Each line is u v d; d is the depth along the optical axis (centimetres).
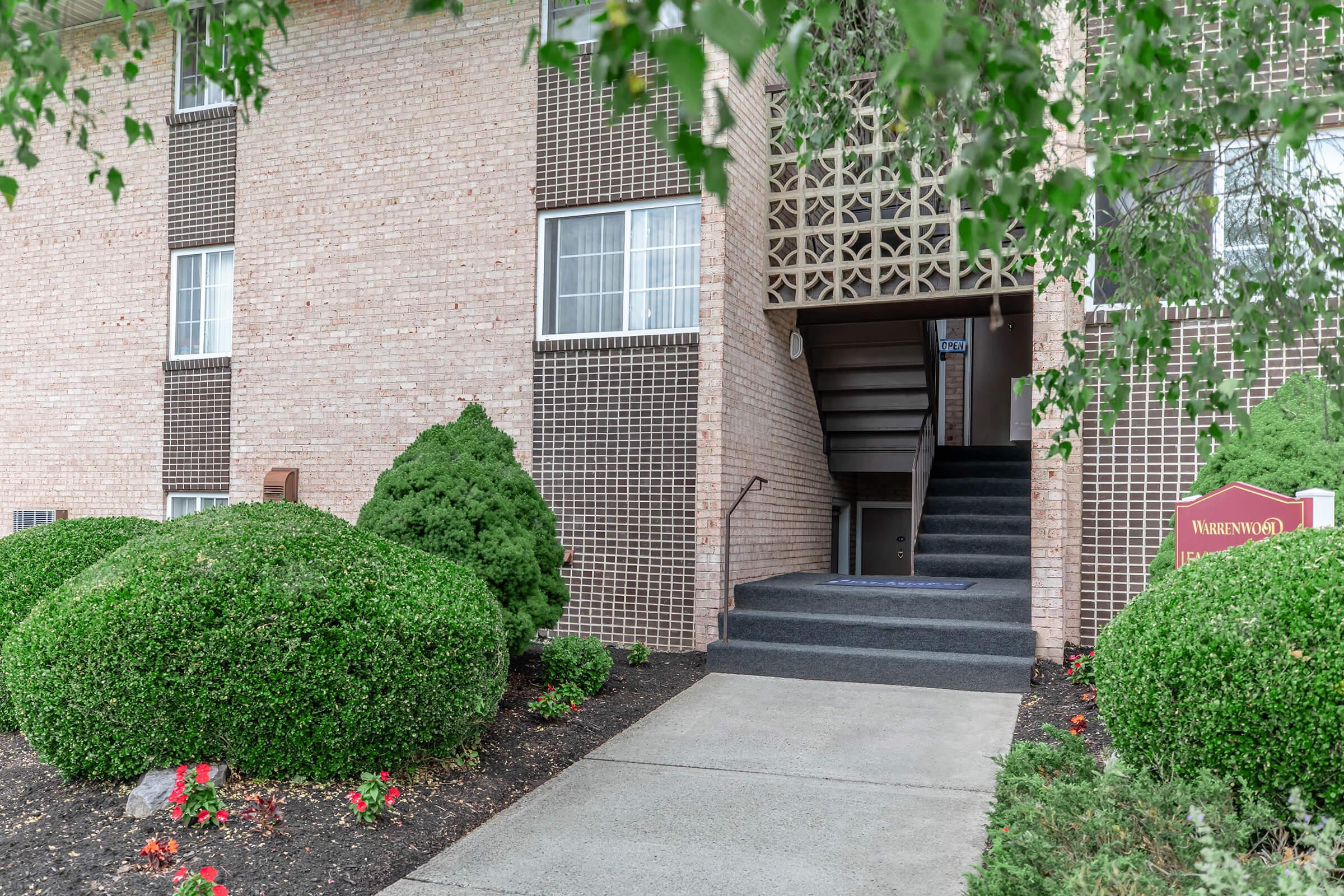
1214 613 420
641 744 643
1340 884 328
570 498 962
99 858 430
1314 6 331
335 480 1059
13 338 1245
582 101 983
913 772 584
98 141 1203
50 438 1220
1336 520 631
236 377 1113
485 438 769
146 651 487
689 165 185
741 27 153
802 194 1012
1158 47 314
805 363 1165
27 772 550
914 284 955
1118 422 845
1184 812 373
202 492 1130
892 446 1246
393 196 1052
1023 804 393
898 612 874
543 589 755
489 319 1007
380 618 505
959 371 1493
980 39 212
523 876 438
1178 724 417
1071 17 791
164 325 1163
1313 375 766
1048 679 784
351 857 439
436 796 521
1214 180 553
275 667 489
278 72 1102
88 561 660
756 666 834
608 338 955
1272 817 375
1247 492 627
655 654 909
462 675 527
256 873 418
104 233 1199
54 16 344
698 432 920
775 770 590
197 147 1148
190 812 457
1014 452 1316
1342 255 399
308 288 1082
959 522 1112
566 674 740
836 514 1404
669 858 459
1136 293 396
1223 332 808
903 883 431
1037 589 827
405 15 1048
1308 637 393
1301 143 280
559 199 988
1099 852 355
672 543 925
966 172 234
